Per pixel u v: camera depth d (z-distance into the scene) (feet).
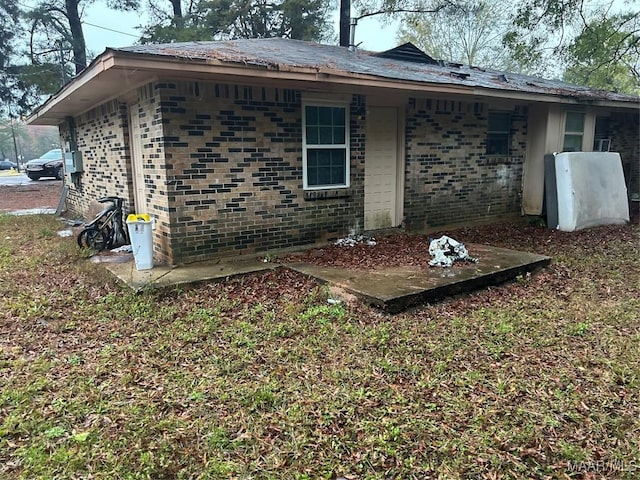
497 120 29.71
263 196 20.52
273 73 16.90
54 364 10.47
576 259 20.67
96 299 14.97
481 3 64.44
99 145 27.30
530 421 8.34
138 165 22.44
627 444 7.73
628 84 69.21
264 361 10.75
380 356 11.04
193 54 15.97
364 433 7.98
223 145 19.02
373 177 25.09
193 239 18.81
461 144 27.84
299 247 21.99
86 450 7.46
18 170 142.41
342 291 15.47
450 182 27.76
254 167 20.06
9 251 22.06
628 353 11.19
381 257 19.97
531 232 27.43
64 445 7.58
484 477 6.97
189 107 17.95
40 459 7.22
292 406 8.78
